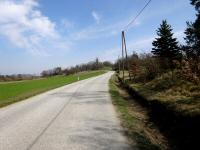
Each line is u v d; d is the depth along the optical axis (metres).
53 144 7.19
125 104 16.44
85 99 18.84
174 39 42.62
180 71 17.50
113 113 12.44
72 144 7.17
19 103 17.17
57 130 8.90
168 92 15.84
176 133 8.87
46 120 10.77
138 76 33.97
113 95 21.52
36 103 16.95
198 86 14.98
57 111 13.26
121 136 8.00
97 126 9.48
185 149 7.38
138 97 18.45
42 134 8.34
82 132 8.57
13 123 10.24
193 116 8.50
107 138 7.77
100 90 26.97
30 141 7.52
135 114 12.98
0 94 25.09
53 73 103.25
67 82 47.06
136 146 6.93
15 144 7.23
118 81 46.81
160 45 42.91
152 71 28.67
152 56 33.22
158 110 12.52
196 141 7.32
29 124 9.98
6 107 15.27
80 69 136.88
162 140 8.38
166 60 28.84
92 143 7.25
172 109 10.62
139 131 8.88
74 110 13.51
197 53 21.47
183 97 13.17
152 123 10.75
